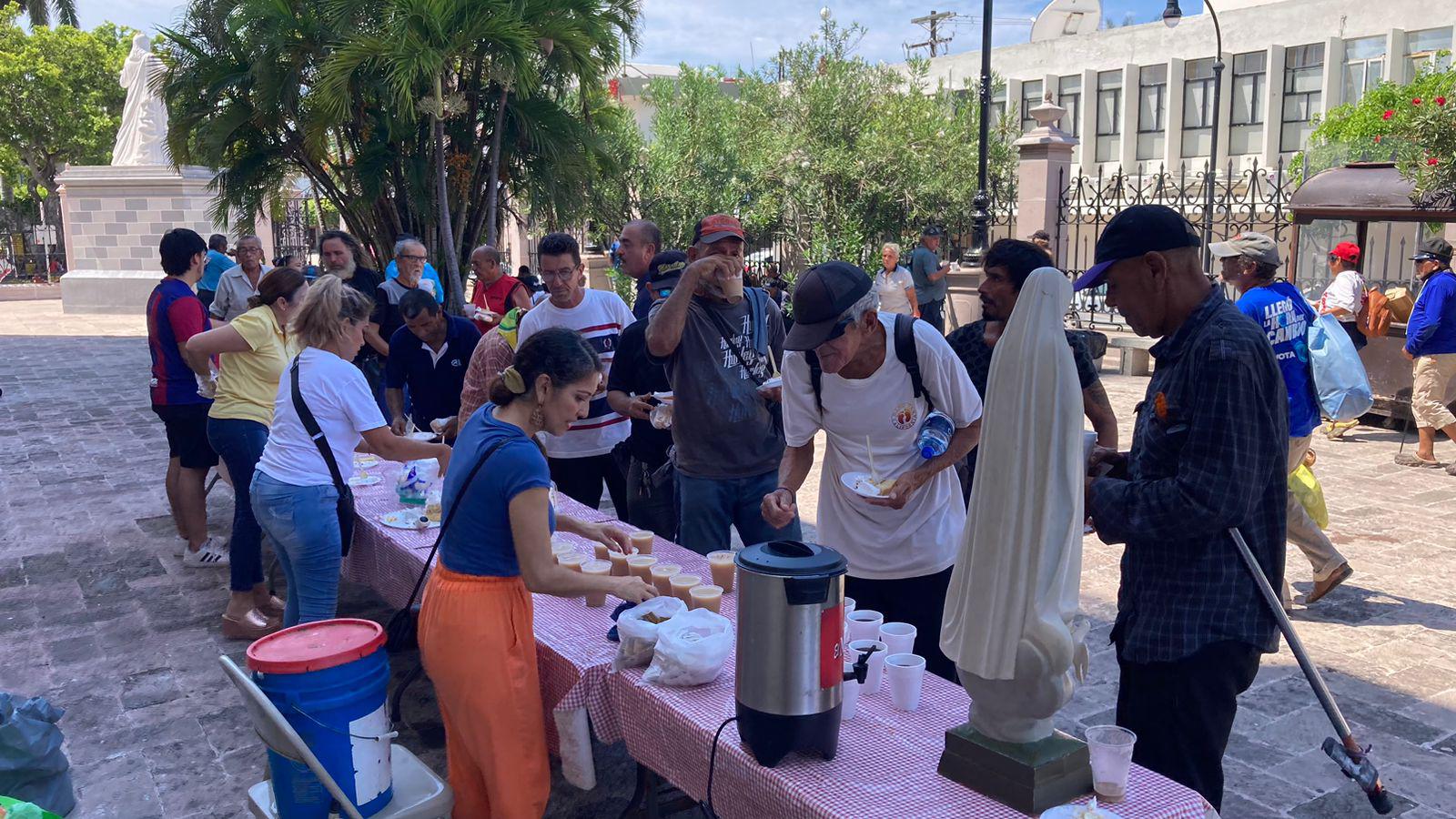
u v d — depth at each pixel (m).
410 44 10.80
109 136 36.22
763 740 2.07
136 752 3.86
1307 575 5.56
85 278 23.17
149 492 7.69
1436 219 8.70
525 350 2.63
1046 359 1.80
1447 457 8.21
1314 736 3.85
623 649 2.64
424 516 4.05
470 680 2.64
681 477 4.14
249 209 13.00
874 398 3.08
